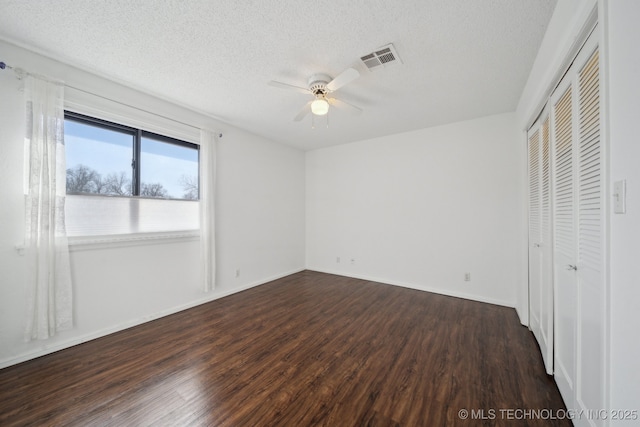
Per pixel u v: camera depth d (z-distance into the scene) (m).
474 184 3.20
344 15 1.50
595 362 1.06
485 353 1.96
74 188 2.16
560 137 1.52
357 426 1.29
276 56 1.92
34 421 1.32
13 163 1.81
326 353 1.98
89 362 1.85
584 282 1.17
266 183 3.99
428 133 3.52
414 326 2.44
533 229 2.21
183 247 2.90
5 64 1.74
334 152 4.48
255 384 1.62
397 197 3.81
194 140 2.98
